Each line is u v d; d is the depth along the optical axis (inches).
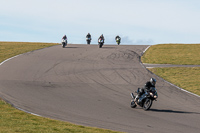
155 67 2861.7
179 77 2465.6
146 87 1347.2
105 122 1079.6
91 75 2306.8
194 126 1096.8
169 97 1739.7
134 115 1233.4
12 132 776.3
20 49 3705.7
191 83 2225.6
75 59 3036.4
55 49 3833.7
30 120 986.1
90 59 3083.2
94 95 1659.7
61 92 1685.5
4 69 2337.6
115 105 1430.9
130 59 3253.0
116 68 2667.3
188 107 1497.3
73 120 1080.8
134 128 1011.9
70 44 4714.6
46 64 2672.2
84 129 901.8
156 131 986.7
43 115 1131.3
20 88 1712.6
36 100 1423.5
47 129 855.7
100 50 3865.7
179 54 3786.9
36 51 3540.8
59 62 2810.0
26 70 2343.8
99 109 1314.0
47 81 2000.5
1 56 3026.6
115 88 1914.4
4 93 1539.1
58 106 1321.4
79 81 2069.4
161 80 2305.6
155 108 1421.0
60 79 2096.5
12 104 1283.2
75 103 1414.9
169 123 1120.8
